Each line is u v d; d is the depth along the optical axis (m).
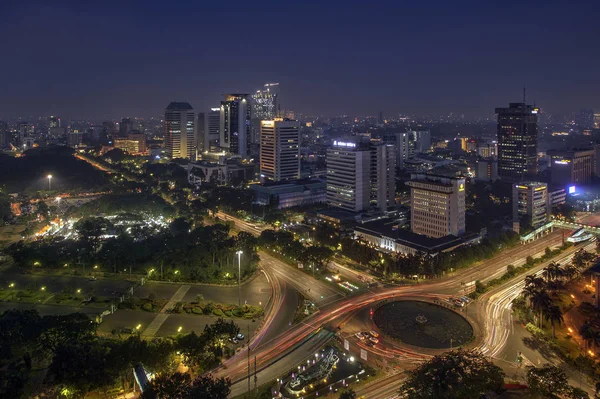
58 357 185.38
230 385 190.50
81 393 179.75
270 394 189.62
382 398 188.50
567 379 191.88
